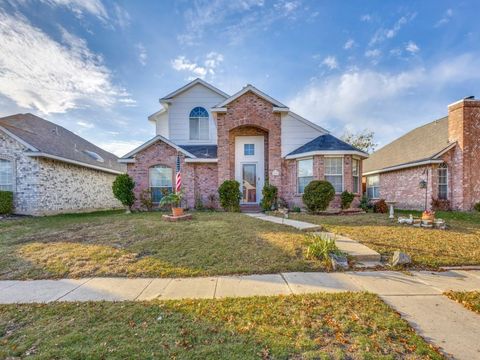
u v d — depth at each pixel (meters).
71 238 7.34
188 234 7.43
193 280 4.75
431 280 4.71
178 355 2.56
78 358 2.52
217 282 4.64
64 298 4.01
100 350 2.64
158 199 13.77
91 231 8.05
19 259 5.78
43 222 10.23
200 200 13.82
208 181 13.99
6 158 13.17
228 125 13.80
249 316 3.34
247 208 13.93
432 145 16.19
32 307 3.67
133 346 2.71
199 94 16.16
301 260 5.66
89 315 3.39
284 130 14.46
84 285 4.55
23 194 13.11
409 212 14.55
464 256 5.89
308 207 12.06
